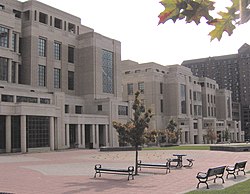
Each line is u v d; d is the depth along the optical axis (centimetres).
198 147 6028
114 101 7400
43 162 3412
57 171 2531
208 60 17538
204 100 12094
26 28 6719
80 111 7531
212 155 3988
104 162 3281
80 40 7856
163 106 10038
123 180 1978
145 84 9869
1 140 5106
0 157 4184
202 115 11950
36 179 2084
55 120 5966
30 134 5253
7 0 6706
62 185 1816
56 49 7338
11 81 6141
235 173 2152
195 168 2594
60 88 7344
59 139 5994
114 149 5381
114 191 1598
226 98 13050
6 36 6025
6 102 5078
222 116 12925
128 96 10150
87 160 3581
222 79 17150
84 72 7738
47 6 7256
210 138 9738
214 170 1664
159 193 1512
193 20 245
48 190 1658
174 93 9975
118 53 8400
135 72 10288
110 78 8119
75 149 6031
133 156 4059
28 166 2984
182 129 9475
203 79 12156
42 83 6906
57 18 7531
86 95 7650
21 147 5109
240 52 16625
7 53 5994
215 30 249
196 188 1612
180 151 4891
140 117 2323
